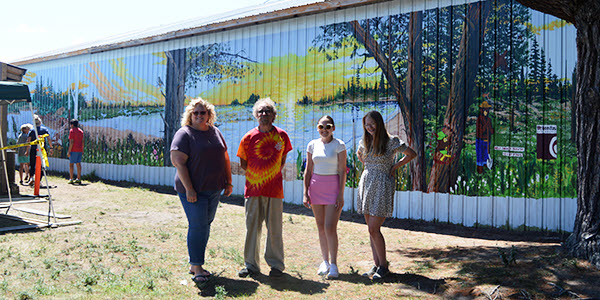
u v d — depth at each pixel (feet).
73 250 18.44
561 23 23.57
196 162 14.70
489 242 21.84
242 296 13.76
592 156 15.74
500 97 25.20
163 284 14.60
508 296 12.85
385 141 15.37
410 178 28.09
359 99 30.30
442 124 26.99
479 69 25.76
